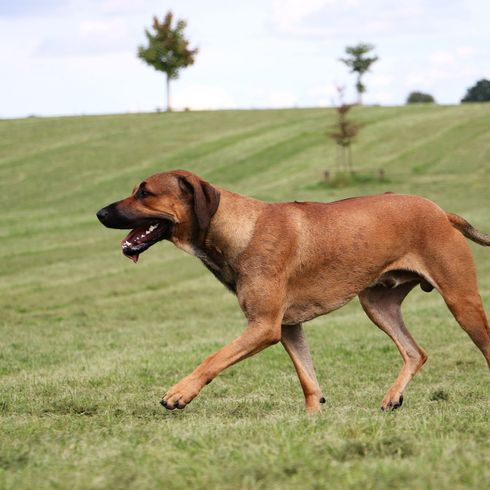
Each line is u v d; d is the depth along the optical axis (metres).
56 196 42.25
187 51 80.88
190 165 49.28
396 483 4.15
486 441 5.24
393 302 7.98
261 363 10.92
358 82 76.62
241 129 59.62
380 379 9.88
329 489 4.11
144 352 12.11
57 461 5.02
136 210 6.88
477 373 10.04
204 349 12.04
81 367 10.83
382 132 56.25
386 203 7.38
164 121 64.62
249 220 6.94
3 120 67.88
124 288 21.80
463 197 37.47
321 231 7.11
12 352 12.47
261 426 5.84
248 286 6.88
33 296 20.95
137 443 5.52
